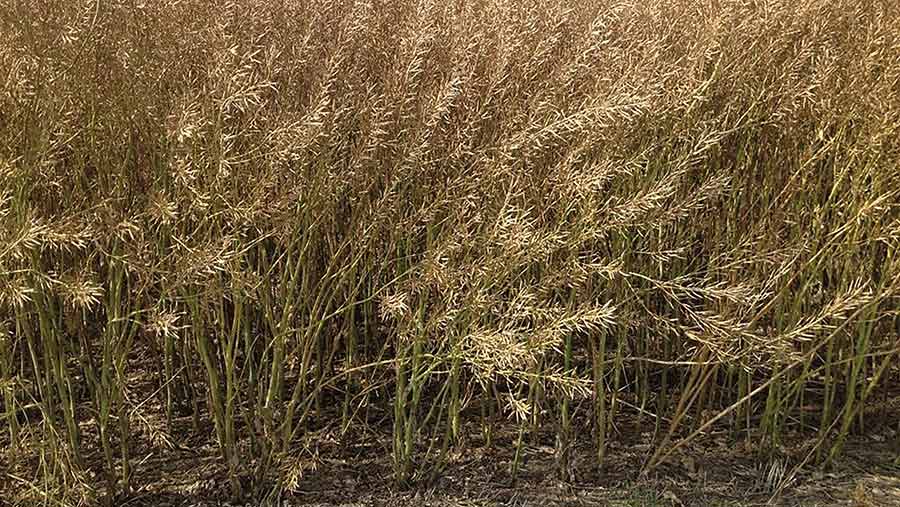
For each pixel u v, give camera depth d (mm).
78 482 3000
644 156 3078
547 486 3244
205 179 2686
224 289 2973
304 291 3105
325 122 2801
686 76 3098
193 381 3430
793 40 3494
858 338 3674
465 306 2803
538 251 2781
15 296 2473
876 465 3482
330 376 3742
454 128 3053
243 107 2627
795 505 3193
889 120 3137
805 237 3281
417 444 3473
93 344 3814
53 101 2693
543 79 3156
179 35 2986
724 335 3002
